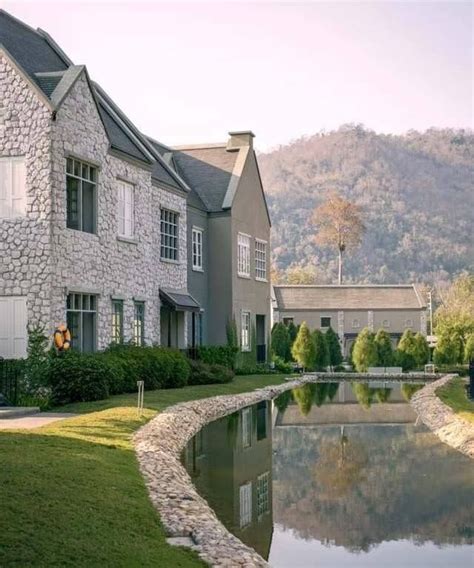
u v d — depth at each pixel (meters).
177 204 31.91
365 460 15.98
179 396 23.38
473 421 19.33
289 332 57.62
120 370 22.45
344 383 40.91
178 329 32.69
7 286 21.30
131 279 26.64
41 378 20.47
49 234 21.05
